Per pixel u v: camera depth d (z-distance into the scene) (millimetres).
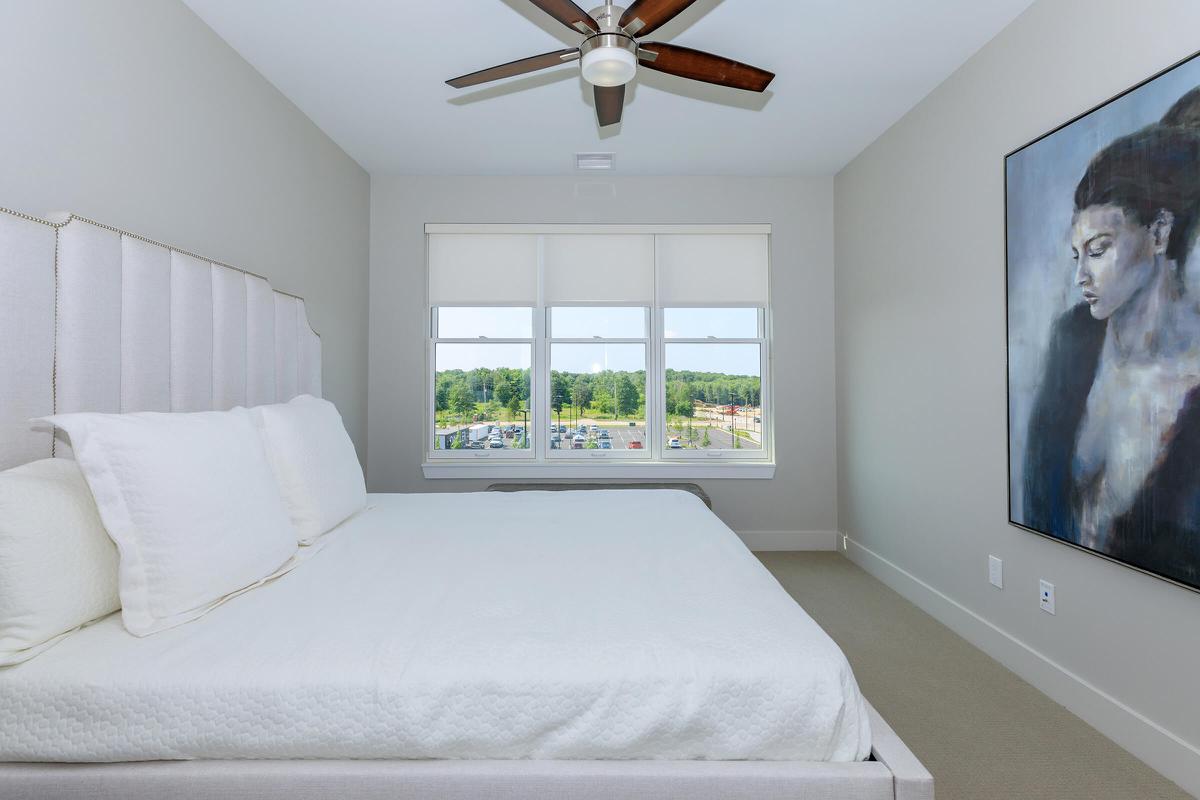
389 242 3869
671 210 3912
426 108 2951
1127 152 1703
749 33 2330
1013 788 1576
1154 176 1621
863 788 1044
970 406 2506
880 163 3291
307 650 1117
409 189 3873
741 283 3979
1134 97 1679
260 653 1107
